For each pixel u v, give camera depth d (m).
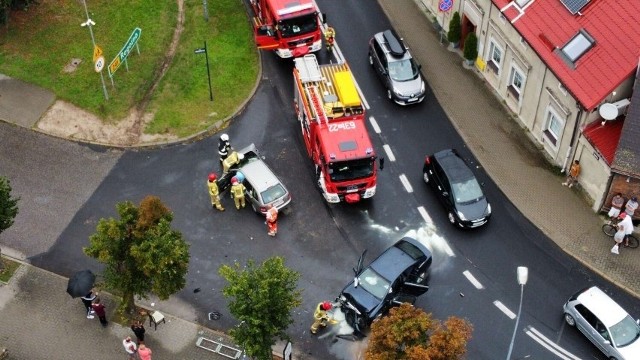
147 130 36.66
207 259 32.03
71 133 36.28
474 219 32.50
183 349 28.92
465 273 31.70
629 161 31.14
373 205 34.16
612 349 28.28
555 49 33.28
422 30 42.28
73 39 40.06
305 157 36.06
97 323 29.52
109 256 25.88
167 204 33.91
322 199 34.34
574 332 29.83
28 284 30.69
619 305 29.86
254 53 40.66
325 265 31.94
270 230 32.66
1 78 37.97
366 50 41.12
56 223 32.97
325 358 28.95
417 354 23.16
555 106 34.00
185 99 38.06
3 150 35.41
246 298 25.27
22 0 40.16
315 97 33.94
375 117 37.78
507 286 31.30
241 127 37.22
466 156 36.09
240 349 28.89
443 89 39.06
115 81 38.34
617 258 32.09
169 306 30.31
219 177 34.91
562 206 33.97
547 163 35.72
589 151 32.75
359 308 29.08
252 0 42.53
